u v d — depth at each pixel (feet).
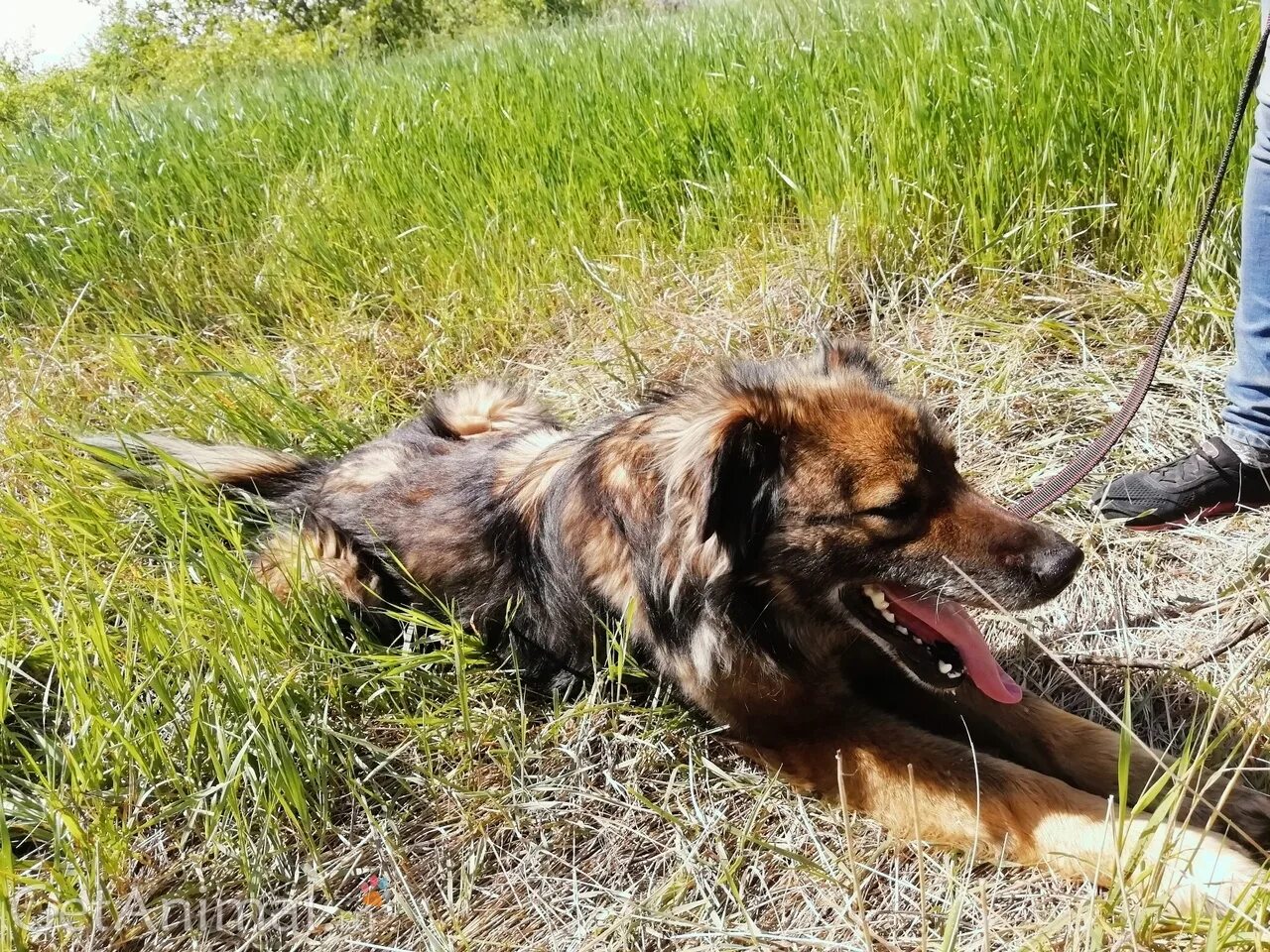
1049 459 3.21
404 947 2.07
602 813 2.37
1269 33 2.43
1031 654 2.64
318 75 9.10
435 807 2.40
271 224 5.66
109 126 7.22
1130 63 3.95
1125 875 1.81
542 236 4.97
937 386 3.61
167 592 2.79
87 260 5.54
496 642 2.88
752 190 4.73
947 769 2.22
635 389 3.95
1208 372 3.30
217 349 4.55
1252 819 2.02
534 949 2.04
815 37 5.59
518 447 3.01
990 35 4.55
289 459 3.54
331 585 2.87
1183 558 2.85
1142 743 2.19
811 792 2.35
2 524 3.05
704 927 2.01
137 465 3.13
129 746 2.30
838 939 1.97
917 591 2.32
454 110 6.23
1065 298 3.75
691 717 2.59
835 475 2.25
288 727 2.36
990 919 1.94
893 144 4.16
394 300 4.96
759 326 4.11
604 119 5.42
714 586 2.33
